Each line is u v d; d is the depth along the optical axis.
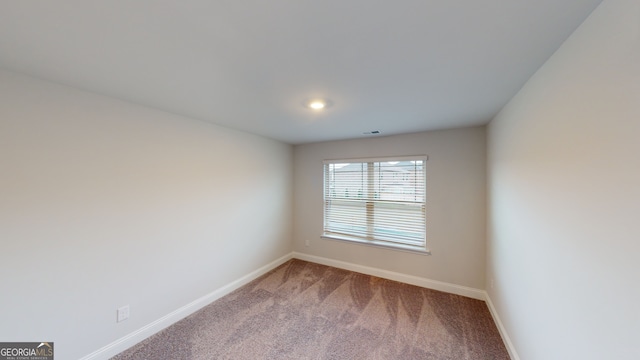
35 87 1.50
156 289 2.16
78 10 0.88
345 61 1.29
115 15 0.91
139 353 1.89
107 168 1.84
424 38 1.07
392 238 3.37
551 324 1.26
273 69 1.38
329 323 2.30
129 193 1.97
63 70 1.40
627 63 0.76
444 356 1.88
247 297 2.80
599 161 0.90
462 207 2.87
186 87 1.65
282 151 3.89
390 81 1.54
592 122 0.93
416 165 3.20
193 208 2.49
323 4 0.85
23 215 1.46
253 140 3.29
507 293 1.96
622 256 0.80
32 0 0.82
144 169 2.07
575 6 0.88
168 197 2.26
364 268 3.51
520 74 1.44
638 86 0.72
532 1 0.85
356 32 1.03
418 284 3.11
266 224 3.55
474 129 2.80
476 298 2.78
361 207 3.61
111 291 1.86
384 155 3.36
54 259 1.58
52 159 1.57
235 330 2.19
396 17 0.92
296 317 2.39
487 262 2.67
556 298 1.21
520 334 1.68
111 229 1.86
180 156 2.36
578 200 1.03
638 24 0.71
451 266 2.93
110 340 1.85
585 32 0.95
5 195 1.41
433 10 0.89
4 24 0.96
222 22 0.96
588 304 0.97
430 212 3.05
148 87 1.66
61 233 1.61
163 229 2.22
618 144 0.80
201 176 2.58
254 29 1.01
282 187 3.89
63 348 1.62
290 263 3.92
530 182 1.50
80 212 1.70
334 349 1.95
